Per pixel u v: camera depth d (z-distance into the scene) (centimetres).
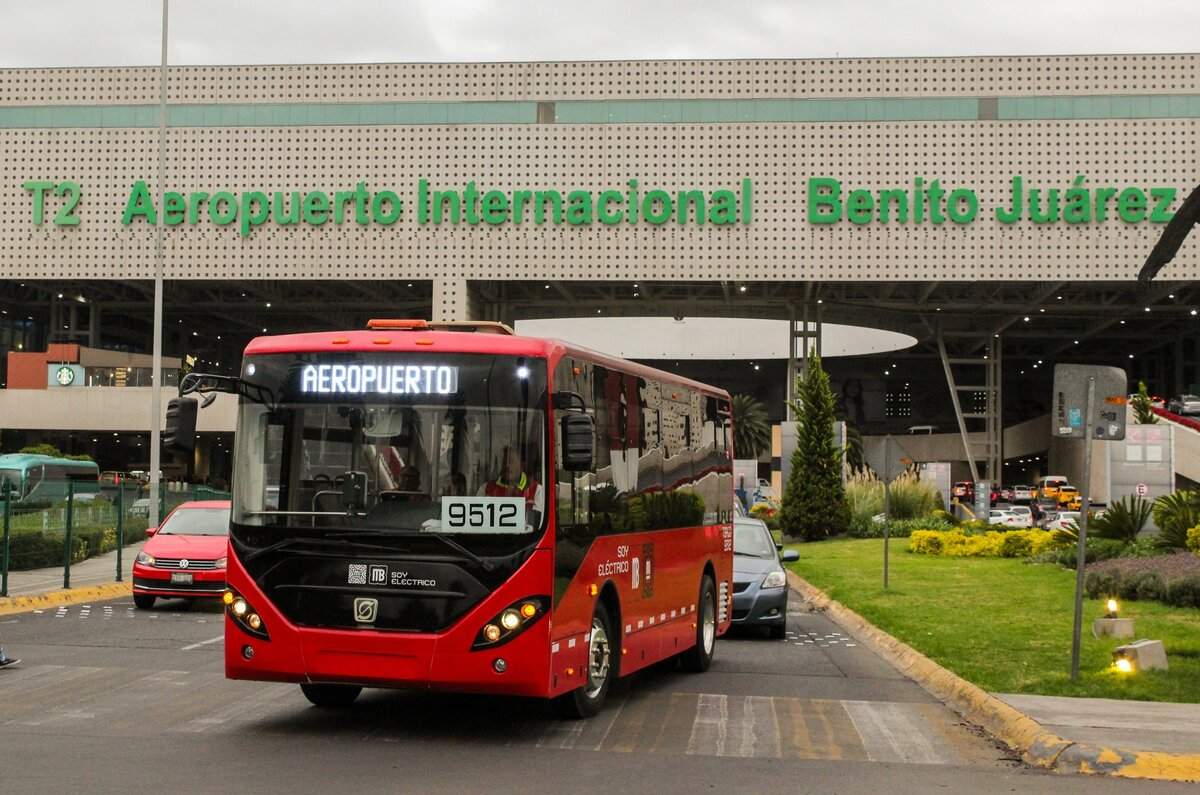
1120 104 6788
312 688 1101
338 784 802
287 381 998
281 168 7019
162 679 1260
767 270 6869
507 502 955
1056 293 7575
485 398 971
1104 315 8169
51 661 1398
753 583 1806
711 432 1521
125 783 791
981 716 1127
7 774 812
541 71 7000
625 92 6981
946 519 5112
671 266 6900
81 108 7138
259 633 974
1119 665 1323
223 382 1006
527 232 6938
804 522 4859
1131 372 11200
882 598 2270
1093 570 2416
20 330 9419
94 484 3503
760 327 9719
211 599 2248
